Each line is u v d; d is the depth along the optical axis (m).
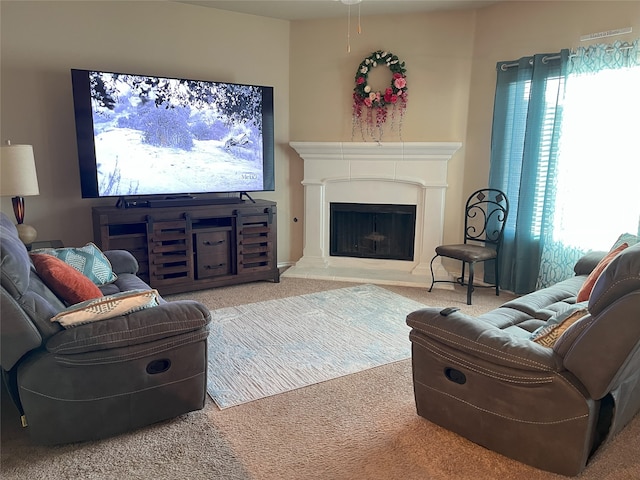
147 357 2.11
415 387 2.27
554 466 1.88
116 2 4.15
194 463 1.96
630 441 2.12
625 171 3.59
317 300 4.17
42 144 4.00
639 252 1.67
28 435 2.14
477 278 4.89
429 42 4.77
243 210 4.48
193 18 4.54
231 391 2.57
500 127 4.39
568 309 2.05
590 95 3.72
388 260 5.16
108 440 2.11
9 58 3.79
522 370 1.86
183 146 4.28
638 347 1.71
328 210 5.20
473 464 1.97
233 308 3.92
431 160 4.78
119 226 4.18
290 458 2.00
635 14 3.48
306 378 2.72
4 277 1.85
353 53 4.97
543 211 4.11
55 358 1.95
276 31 5.02
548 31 4.06
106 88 3.85
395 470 1.93
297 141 5.27
